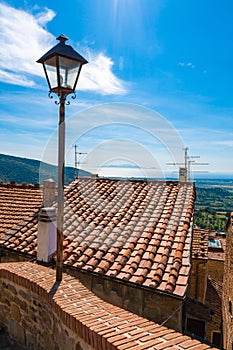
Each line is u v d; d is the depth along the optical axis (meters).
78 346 2.95
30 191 10.96
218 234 21.53
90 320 2.95
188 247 5.91
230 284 8.29
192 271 11.15
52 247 6.22
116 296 5.50
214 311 12.32
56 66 4.03
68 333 3.14
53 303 3.50
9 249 7.13
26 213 9.02
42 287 3.90
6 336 4.57
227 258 9.97
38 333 3.94
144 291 5.18
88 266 5.77
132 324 2.87
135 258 5.80
